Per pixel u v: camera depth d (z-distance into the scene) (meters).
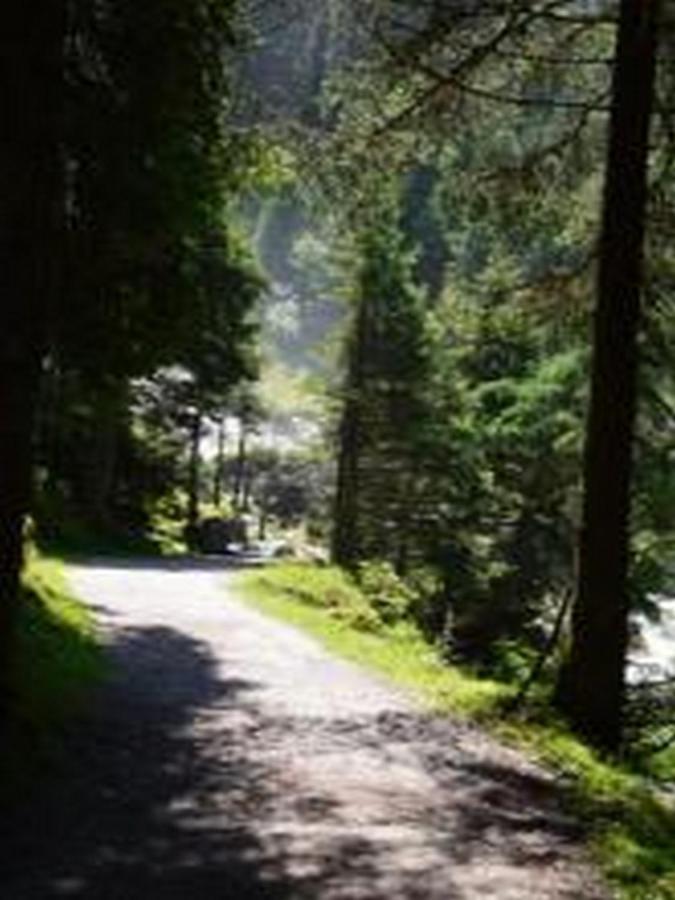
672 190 18.62
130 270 15.73
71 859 10.95
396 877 11.16
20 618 20.16
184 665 21.52
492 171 19.02
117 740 15.10
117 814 12.27
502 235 20.11
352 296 51.91
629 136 17.81
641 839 13.10
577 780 15.30
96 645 22.34
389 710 18.38
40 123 13.16
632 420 18.09
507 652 28.22
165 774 13.84
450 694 19.91
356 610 32.41
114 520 56.62
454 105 18.59
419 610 39.12
